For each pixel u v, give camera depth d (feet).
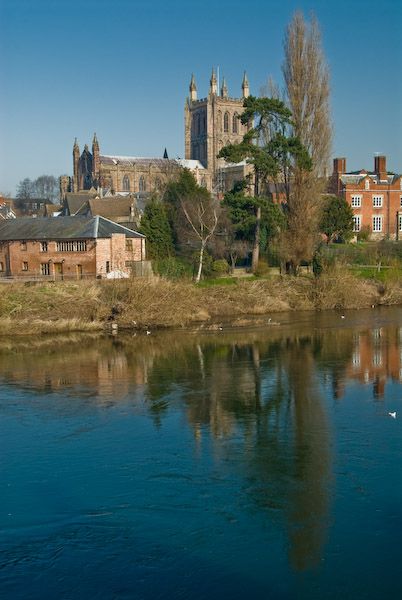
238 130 563.07
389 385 106.11
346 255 248.52
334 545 53.52
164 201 260.01
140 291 179.01
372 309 205.87
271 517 58.49
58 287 182.19
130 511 60.13
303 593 47.16
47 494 64.18
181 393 103.30
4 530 56.59
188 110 574.56
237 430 83.76
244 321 180.96
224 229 238.68
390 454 73.72
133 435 82.43
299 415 89.92
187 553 52.60
